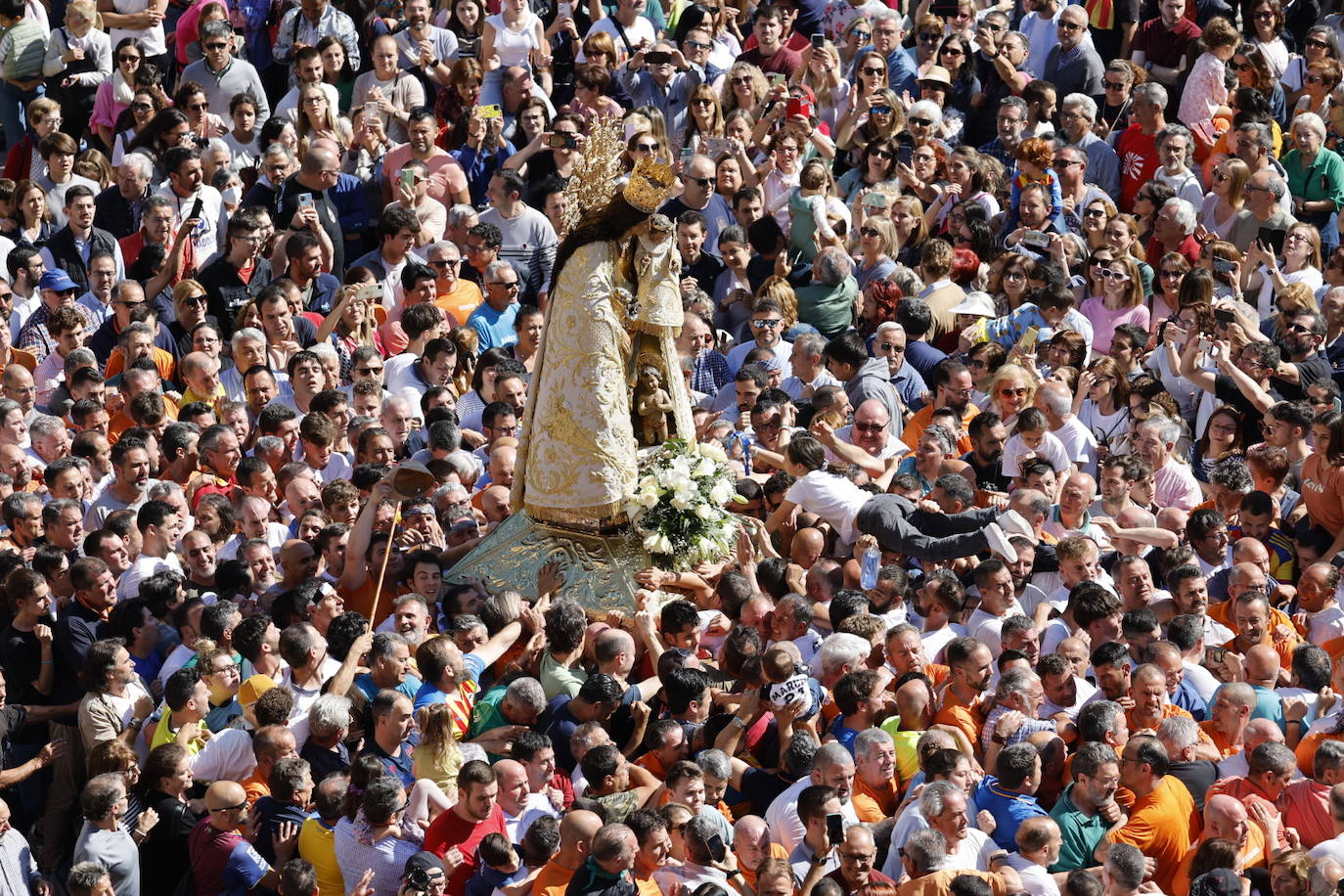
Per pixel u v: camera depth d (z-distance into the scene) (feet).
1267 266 214.69
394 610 152.05
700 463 159.02
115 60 230.48
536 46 241.55
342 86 239.30
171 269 198.70
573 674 144.97
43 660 148.15
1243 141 225.56
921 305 198.49
